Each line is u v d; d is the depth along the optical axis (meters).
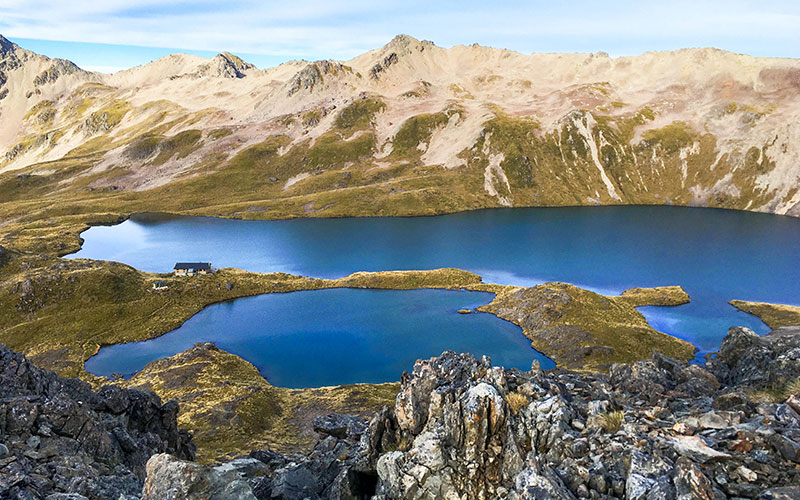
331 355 116.38
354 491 22.12
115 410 33.66
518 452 18.22
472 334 127.81
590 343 112.94
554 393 21.22
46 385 30.89
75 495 20.55
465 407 19.45
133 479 24.95
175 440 38.91
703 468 14.95
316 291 165.25
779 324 129.88
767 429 16.08
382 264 198.88
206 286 160.62
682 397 23.86
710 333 125.75
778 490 13.36
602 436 17.67
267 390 90.06
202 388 90.19
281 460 34.22
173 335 129.50
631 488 14.73
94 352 118.12
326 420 42.97
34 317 135.88
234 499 16.98
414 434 21.62
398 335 127.94
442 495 18.38
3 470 21.17
